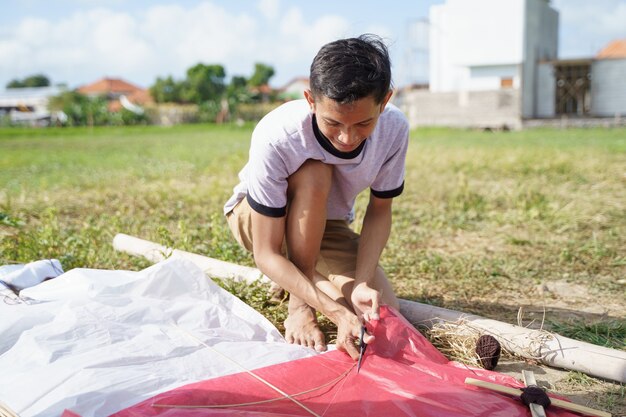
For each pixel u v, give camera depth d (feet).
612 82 84.74
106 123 148.97
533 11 86.94
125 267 12.13
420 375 6.81
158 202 20.76
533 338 8.02
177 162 36.50
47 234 13.24
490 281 11.61
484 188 22.90
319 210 7.93
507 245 14.53
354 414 6.04
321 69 6.45
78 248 13.38
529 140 53.83
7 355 7.04
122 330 7.59
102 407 5.98
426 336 8.64
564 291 11.05
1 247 13.23
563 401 6.24
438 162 31.55
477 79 88.69
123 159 40.73
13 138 87.10
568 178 25.46
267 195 7.86
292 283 7.79
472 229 16.35
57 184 27.07
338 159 7.77
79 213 19.54
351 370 6.95
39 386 6.27
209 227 15.78
